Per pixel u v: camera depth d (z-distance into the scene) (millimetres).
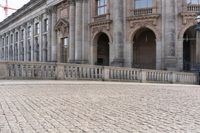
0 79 19875
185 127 6461
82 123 6773
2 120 6945
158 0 34094
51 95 12172
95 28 39375
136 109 8898
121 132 5949
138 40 38531
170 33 33000
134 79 25375
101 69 24000
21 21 66938
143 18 34500
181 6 33469
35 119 7137
